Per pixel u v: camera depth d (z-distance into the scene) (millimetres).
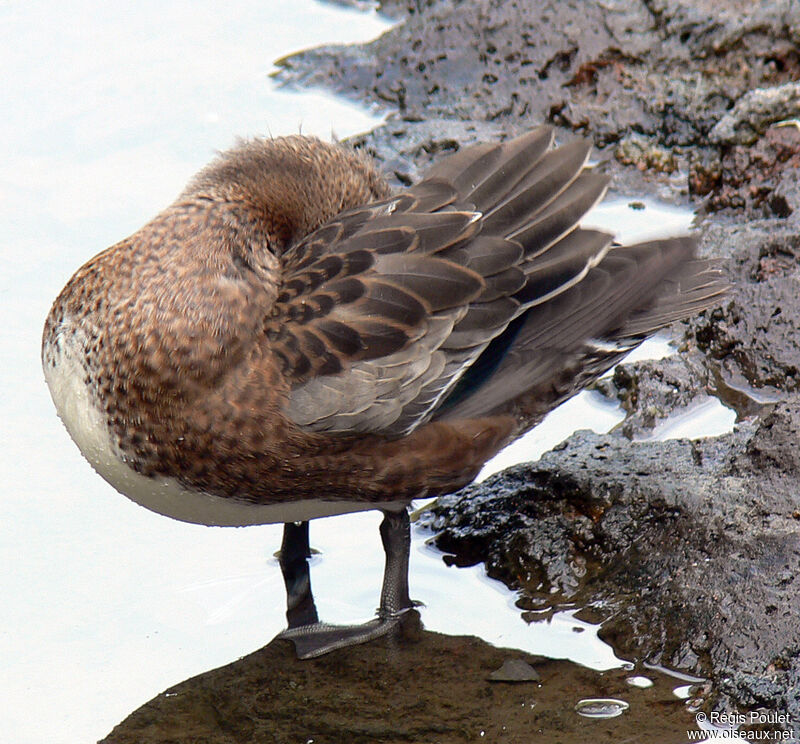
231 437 8570
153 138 14523
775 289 11492
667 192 13688
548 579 9609
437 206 9234
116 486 9039
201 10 17000
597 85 14781
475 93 14969
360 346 8664
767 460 9469
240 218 9023
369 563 9953
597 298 9273
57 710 8656
